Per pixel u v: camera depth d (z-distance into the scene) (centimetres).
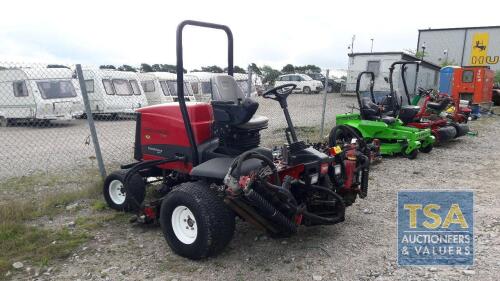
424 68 2119
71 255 382
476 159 803
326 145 466
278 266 360
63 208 504
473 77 1577
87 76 1616
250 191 325
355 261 370
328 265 362
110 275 346
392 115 870
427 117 948
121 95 1669
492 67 2769
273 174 366
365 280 338
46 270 355
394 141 818
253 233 428
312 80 2672
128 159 798
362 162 452
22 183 630
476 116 1495
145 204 431
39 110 1433
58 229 439
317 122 1267
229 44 480
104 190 498
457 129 977
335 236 423
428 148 859
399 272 350
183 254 371
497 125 1338
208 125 439
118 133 1212
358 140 507
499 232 431
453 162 773
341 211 402
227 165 374
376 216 480
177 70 405
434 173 688
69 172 701
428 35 2941
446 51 2889
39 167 753
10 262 364
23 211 474
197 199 352
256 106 389
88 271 353
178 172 475
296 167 390
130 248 396
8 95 1488
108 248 395
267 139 960
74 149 947
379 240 413
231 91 425
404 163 761
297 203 387
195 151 421
